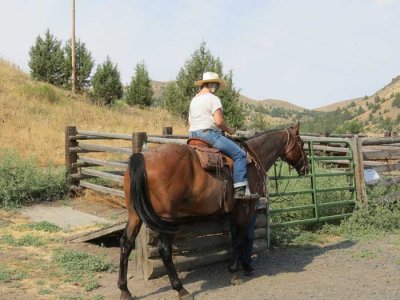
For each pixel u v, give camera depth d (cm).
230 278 474
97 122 1712
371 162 888
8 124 1411
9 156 852
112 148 770
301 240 614
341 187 693
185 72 1952
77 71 2555
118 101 2519
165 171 382
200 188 405
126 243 396
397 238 634
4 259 512
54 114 1689
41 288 434
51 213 744
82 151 861
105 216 733
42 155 1178
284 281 462
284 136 528
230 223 487
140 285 453
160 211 385
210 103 438
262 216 559
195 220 482
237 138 474
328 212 693
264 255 560
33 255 534
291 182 745
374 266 509
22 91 1844
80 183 859
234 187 432
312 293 424
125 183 403
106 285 453
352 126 3884
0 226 655
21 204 786
